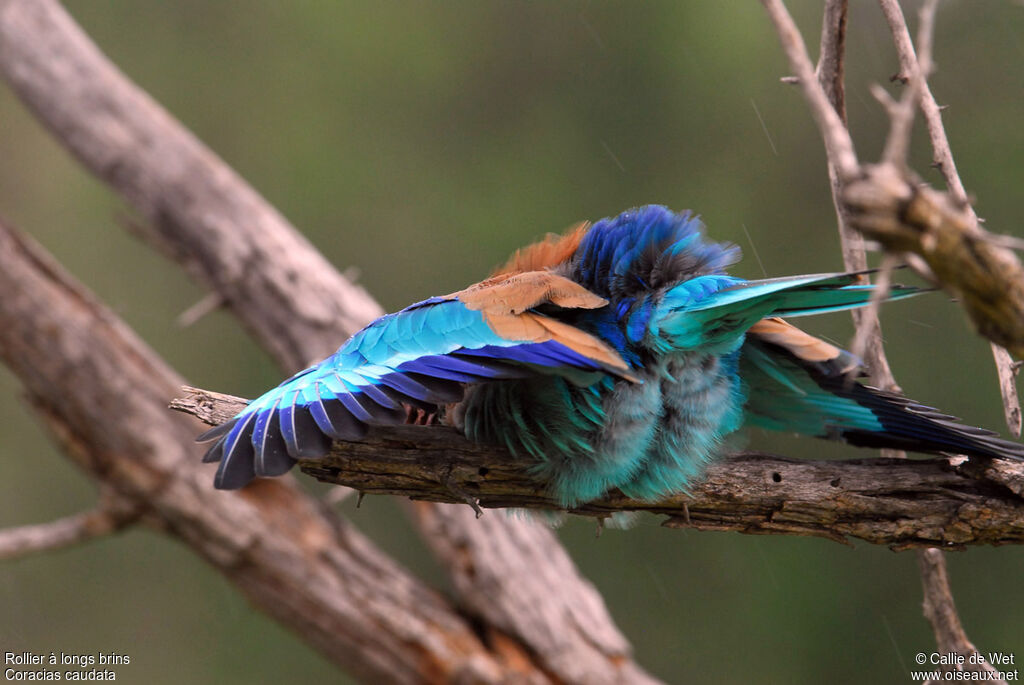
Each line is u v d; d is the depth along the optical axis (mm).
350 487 7074
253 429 6027
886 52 16203
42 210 17859
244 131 18438
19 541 9672
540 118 18156
